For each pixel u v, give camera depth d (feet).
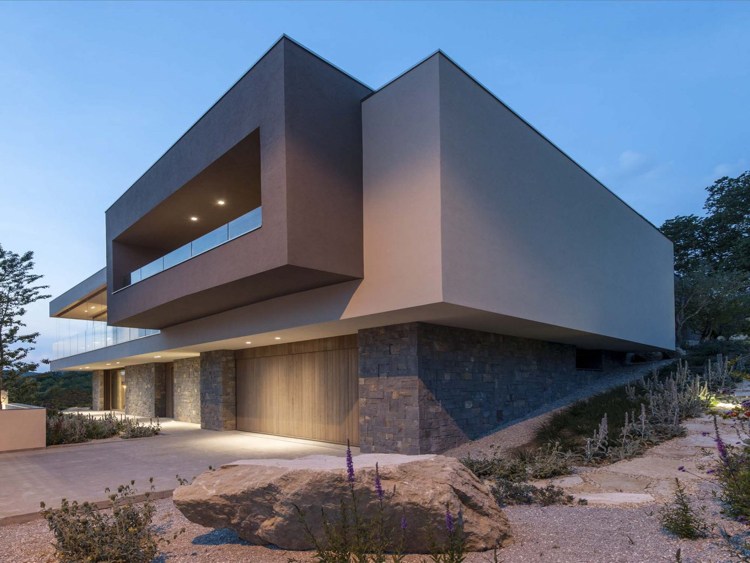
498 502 16.63
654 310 49.26
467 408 31.14
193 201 35.50
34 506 19.12
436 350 29.19
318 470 11.66
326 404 36.76
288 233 23.44
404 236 24.47
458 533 10.29
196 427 50.72
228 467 13.43
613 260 41.06
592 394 40.81
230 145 27.91
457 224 23.82
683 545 11.19
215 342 40.60
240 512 12.32
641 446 24.44
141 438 41.52
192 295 31.37
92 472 26.55
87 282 69.00
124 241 44.68
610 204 41.50
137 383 73.97
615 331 39.99
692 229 85.61
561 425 31.01
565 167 34.81
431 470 11.96
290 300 31.04
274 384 42.29
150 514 13.03
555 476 21.27
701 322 65.36
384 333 29.63
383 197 25.89
